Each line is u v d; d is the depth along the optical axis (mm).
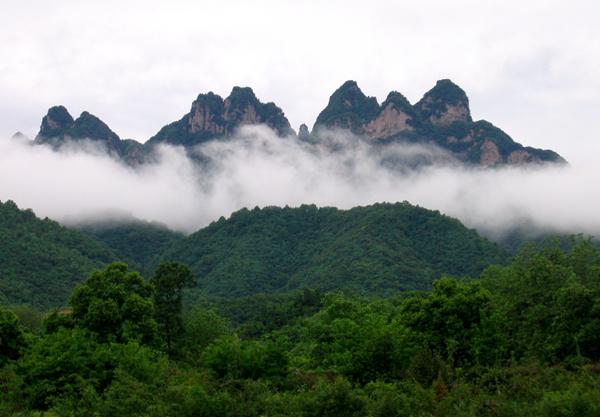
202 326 58094
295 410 28844
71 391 33812
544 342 40688
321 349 48781
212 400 28594
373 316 57031
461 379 33281
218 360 37375
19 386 34844
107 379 35812
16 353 43219
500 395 30234
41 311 116688
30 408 33719
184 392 30031
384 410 27281
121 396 30938
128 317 46500
